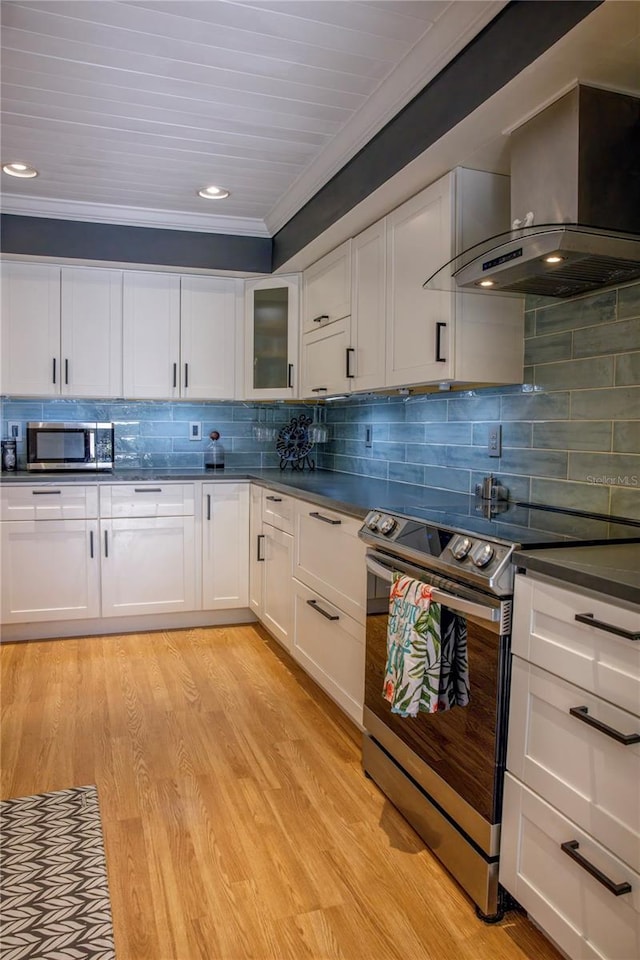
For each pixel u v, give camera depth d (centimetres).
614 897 121
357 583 229
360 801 207
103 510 354
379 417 347
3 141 260
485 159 208
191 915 158
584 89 164
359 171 251
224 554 377
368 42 189
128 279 371
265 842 186
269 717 265
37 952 147
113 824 193
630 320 187
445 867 175
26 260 349
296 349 370
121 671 312
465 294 220
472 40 177
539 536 160
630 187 170
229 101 226
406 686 170
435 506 222
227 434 432
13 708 270
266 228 365
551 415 218
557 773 135
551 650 136
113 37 189
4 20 181
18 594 346
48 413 393
